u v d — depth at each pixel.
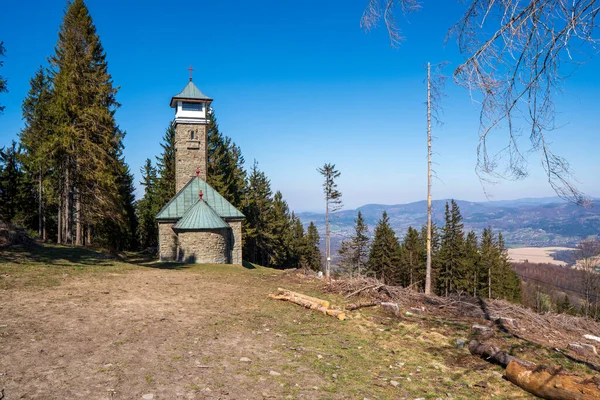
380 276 55.72
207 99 31.78
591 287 33.81
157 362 6.19
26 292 10.45
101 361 6.03
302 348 7.66
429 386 6.36
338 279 15.91
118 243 48.94
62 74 29.08
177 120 31.41
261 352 7.17
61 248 21.91
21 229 20.78
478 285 50.53
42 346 6.46
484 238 50.81
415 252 54.72
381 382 6.27
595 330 11.88
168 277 15.88
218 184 43.81
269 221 55.22
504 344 9.17
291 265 65.38
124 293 11.52
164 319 8.88
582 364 8.38
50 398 4.69
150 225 53.34
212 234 25.86
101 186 29.95
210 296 12.27
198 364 6.25
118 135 30.55
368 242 54.41
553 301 47.19
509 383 6.76
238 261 29.25
